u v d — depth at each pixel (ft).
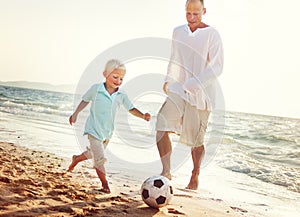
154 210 10.31
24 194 10.18
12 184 11.13
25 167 14.46
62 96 75.05
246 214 11.80
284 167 24.21
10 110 55.93
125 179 14.28
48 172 13.93
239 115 77.05
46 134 29.25
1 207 8.80
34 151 19.94
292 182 19.52
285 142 42.24
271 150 34.76
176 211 10.53
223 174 20.40
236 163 24.43
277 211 13.08
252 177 20.57
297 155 31.27
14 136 26.55
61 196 10.50
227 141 38.55
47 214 8.66
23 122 38.32
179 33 14.76
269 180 19.94
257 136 47.16
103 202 10.50
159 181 10.66
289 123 75.36
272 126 64.54
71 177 13.65
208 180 18.20
